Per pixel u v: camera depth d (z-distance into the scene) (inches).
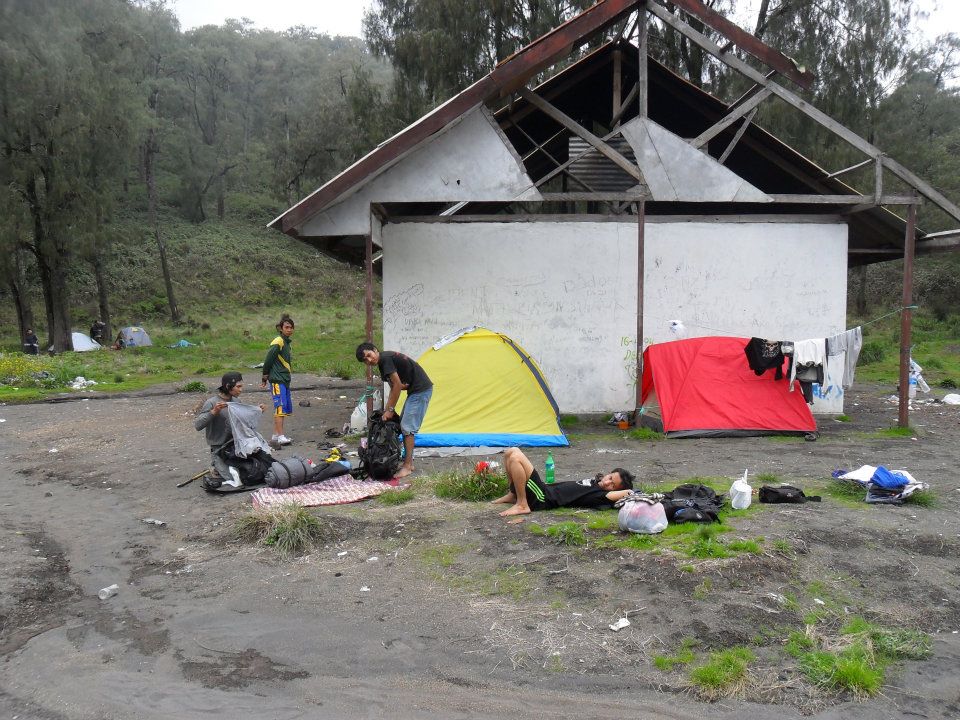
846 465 319.6
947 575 193.3
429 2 874.1
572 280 461.4
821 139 815.1
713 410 395.9
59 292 1177.4
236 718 140.7
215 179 2522.1
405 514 250.1
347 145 1941.4
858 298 1283.2
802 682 146.6
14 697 151.2
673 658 154.4
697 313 464.1
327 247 500.7
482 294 459.8
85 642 173.0
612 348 464.4
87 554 231.0
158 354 1058.7
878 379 660.1
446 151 381.1
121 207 2266.2
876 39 806.5
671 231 460.1
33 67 1105.4
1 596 195.8
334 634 171.3
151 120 1316.4
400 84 928.9
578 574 192.7
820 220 463.5
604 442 382.6
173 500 286.5
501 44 874.8
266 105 3221.0
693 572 187.2
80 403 587.5
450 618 176.2
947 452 349.4
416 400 309.0
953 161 1401.3
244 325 1540.4
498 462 329.4
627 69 509.4
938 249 471.2
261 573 208.4
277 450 373.1
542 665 154.6
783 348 387.9
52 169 1138.0
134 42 1342.3
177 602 192.9
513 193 383.2
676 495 246.8
